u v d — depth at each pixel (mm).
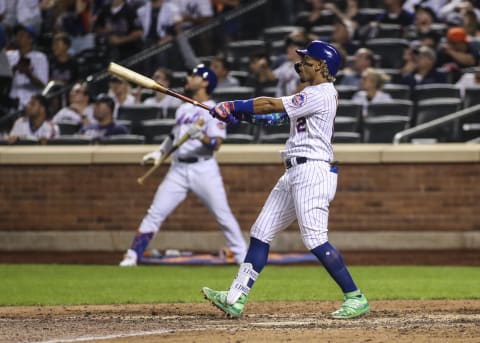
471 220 45594
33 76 52625
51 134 49250
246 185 45906
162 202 38812
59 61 53219
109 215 46750
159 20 55062
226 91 49906
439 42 52219
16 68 52625
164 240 46281
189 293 29453
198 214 46250
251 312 23906
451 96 49688
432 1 54344
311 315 23062
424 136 47844
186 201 46281
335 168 21609
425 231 45688
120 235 46562
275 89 50656
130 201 46531
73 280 33969
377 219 45812
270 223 22016
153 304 26297
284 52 54062
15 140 49062
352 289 21797
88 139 48812
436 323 20969
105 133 49094
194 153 37875
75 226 46969
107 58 54469
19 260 43781
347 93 49844
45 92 51375
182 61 53688
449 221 45625
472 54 51906
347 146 46094
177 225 46344
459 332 18953
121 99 50375
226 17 55188
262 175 45812
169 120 49531
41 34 54469
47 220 47125
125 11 54719
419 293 29531
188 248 46125
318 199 21266
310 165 21250
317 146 21328
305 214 21266
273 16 55812
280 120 22188
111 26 54781
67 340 18094
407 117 48719
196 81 37469
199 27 54750
